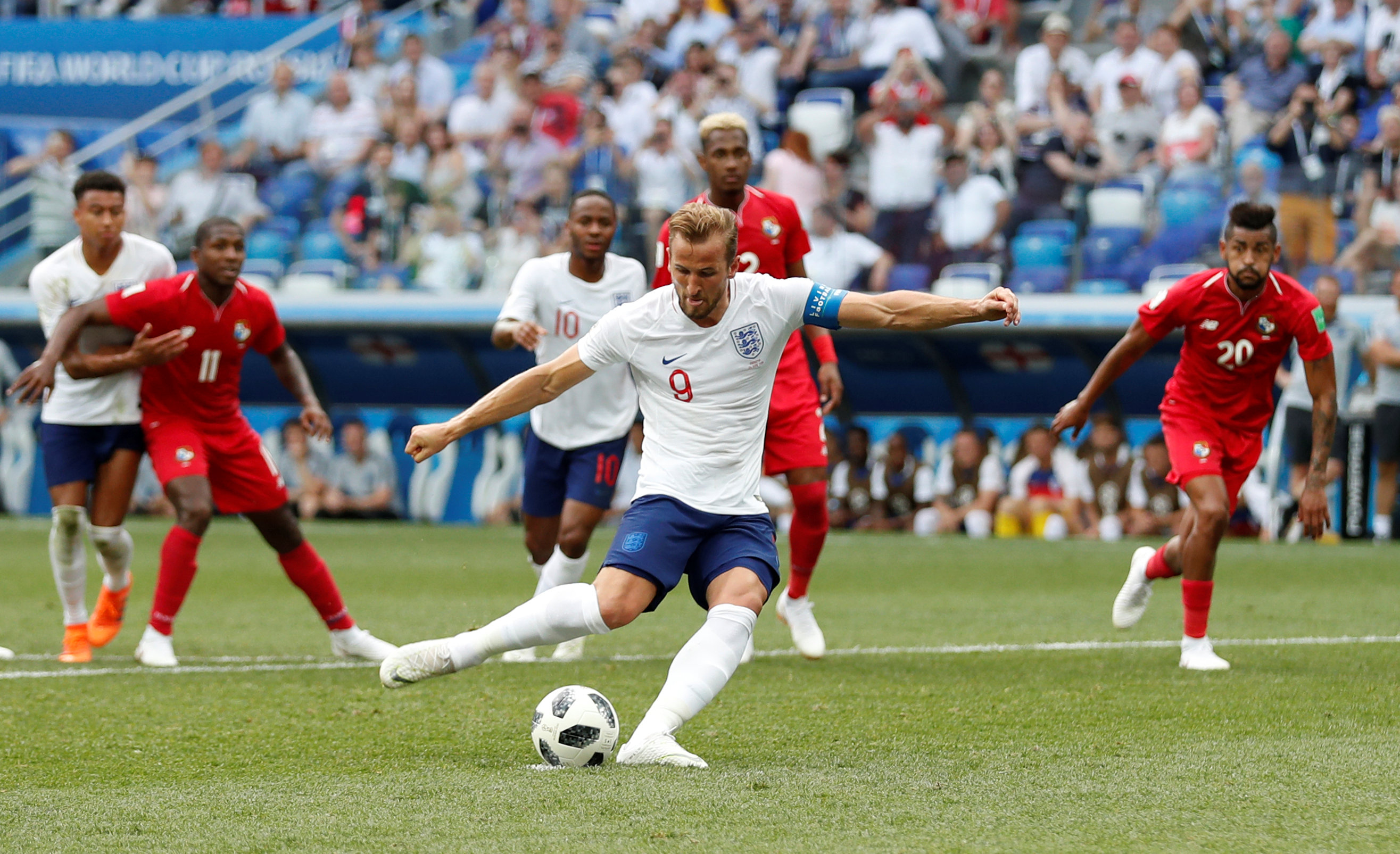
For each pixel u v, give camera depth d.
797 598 23.81
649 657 24.23
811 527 23.47
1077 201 56.28
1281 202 52.12
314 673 22.45
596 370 15.54
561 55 70.38
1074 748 15.75
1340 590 34.00
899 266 57.34
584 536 24.31
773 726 17.39
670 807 12.84
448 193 62.81
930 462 55.06
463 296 59.38
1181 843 11.62
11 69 84.69
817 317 15.25
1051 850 11.41
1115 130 57.69
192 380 23.31
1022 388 55.88
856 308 15.12
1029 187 56.75
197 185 67.75
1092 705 18.70
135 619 30.42
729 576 15.40
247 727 17.62
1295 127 54.44
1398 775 14.14
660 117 62.56
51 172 67.88
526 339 23.30
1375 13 56.97
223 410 23.73
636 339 15.36
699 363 15.27
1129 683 20.58
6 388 63.66
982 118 57.91
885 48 65.62
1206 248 53.72
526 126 63.44
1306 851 11.38
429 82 72.44
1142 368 53.59
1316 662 22.64
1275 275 22.14
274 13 83.56
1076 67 61.09
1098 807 12.84
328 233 65.31
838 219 57.91
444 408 62.78
